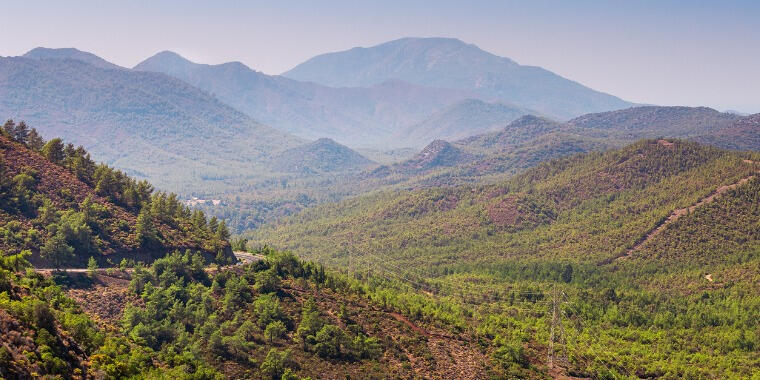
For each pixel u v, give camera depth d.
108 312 128.75
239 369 119.06
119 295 134.62
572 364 151.00
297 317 142.50
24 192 157.75
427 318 161.12
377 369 129.88
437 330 155.50
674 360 162.62
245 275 156.38
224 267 165.75
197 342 119.81
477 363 141.50
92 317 120.62
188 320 128.75
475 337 155.62
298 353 129.62
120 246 157.12
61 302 107.94
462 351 146.38
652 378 152.00
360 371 128.38
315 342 133.88
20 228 146.38
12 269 111.25
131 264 152.50
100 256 150.88
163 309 129.25
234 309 139.25
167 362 108.50
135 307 126.50
